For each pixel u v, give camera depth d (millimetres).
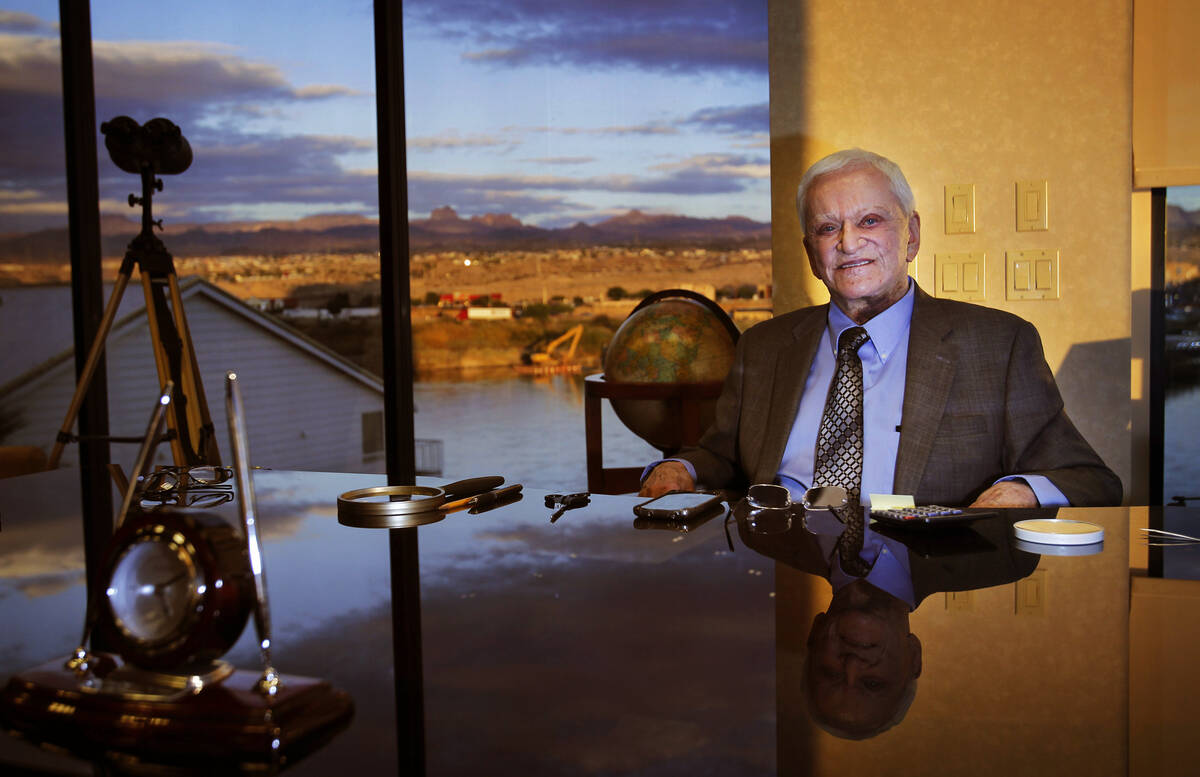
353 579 833
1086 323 2561
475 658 608
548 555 913
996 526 1038
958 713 496
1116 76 2502
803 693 530
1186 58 2494
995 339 1710
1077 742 454
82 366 4172
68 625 712
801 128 2688
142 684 508
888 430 1720
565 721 499
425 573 850
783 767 432
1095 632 637
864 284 1770
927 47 2602
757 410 1853
